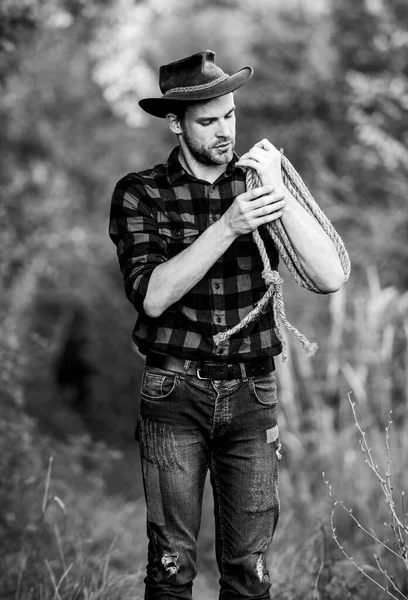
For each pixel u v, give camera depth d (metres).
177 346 4.88
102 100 28.33
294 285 18.09
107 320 26.09
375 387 13.27
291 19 23.77
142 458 5.09
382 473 10.74
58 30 16.48
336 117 21.59
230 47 25.19
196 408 4.93
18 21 11.45
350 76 21.69
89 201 28.45
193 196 5.00
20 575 7.16
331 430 12.84
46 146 22.02
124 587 7.32
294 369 14.66
